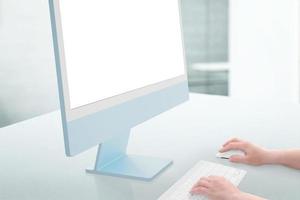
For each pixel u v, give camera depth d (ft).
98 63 2.66
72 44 2.43
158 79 3.40
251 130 4.17
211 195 2.50
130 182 2.86
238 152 3.34
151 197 2.60
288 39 12.21
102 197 2.61
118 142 3.21
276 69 12.52
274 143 3.71
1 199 2.61
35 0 9.48
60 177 2.99
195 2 12.66
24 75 9.43
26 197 2.64
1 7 8.80
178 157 3.37
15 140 4.01
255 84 12.85
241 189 2.70
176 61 3.74
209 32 12.88
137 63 3.09
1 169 3.18
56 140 4.00
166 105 3.53
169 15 3.61
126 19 2.95
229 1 12.66
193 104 5.55
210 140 3.84
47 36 9.84
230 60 12.92
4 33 8.91
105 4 2.72
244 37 12.64
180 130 4.21
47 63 9.91
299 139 3.84
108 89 2.76
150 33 3.28
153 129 4.27
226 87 13.17
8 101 9.16
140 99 3.12
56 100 10.27
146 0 3.22
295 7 11.96
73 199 2.59
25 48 9.37
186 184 2.72
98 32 2.66
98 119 2.65
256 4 12.34
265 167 3.13
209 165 3.07
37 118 4.98
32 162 3.34
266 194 2.62
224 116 4.83
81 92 2.51
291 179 2.88
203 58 13.00
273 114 4.92
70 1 2.42
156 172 2.98
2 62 8.94
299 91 12.34
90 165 3.24
